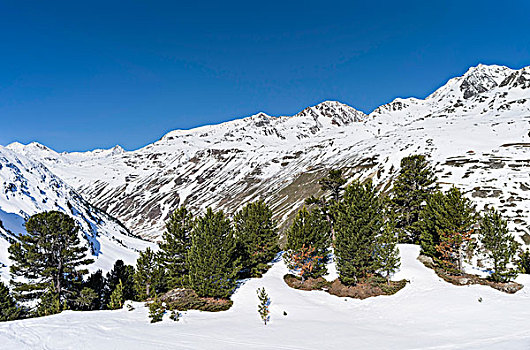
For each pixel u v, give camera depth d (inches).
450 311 958.4
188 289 1239.5
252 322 954.7
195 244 1227.9
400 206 1777.8
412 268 1312.7
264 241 1496.1
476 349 660.7
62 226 1227.9
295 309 1064.8
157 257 1386.6
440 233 1264.8
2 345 713.0
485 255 1384.1
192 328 900.6
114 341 757.9
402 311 1005.8
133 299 1360.7
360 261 1230.9
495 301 995.3
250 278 1392.7
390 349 722.8
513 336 728.3
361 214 1252.5
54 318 944.3
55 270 1194.6
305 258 1353.3
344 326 909.2
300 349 730.2
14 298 1152.2
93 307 1314.0
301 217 1414.9
